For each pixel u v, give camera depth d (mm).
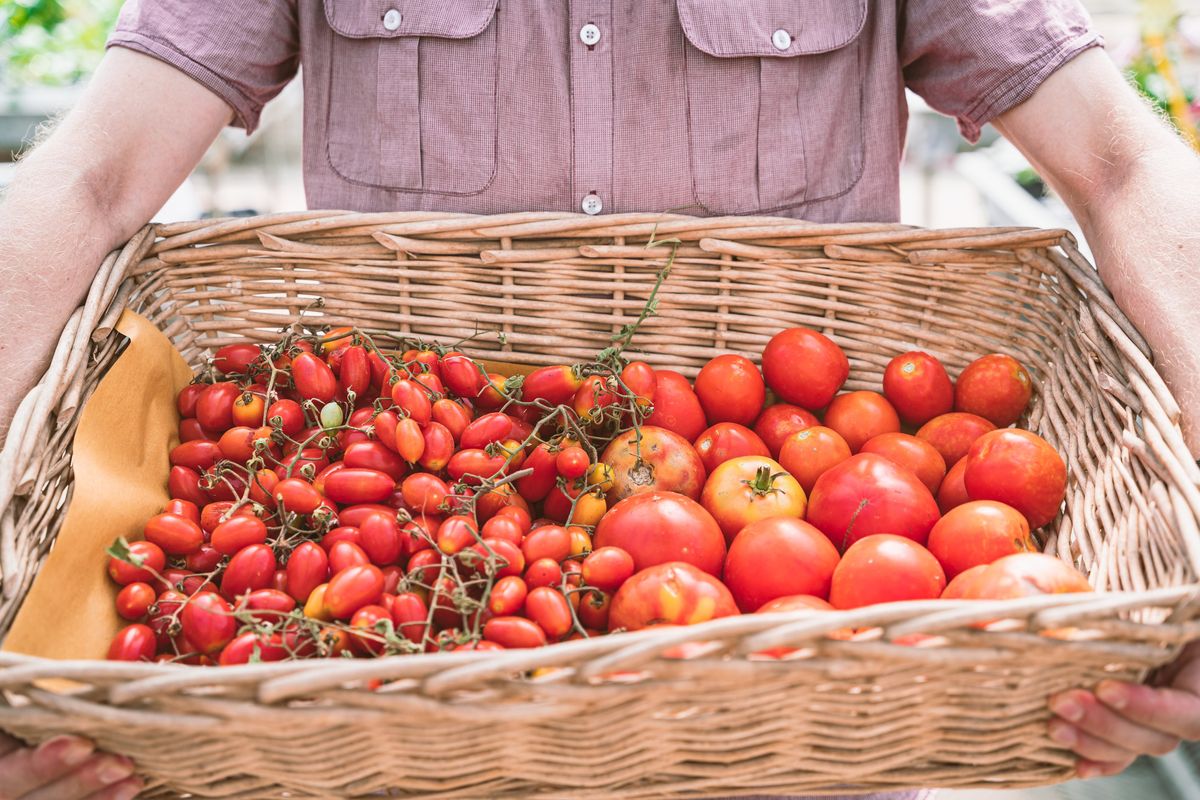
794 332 1396
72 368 1207
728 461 1305
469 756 901
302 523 1200
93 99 1335
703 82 1438
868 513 1188
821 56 1460
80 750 856
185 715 837
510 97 1448
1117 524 1126
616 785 940
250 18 1398
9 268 1220
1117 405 1204
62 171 1287
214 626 1043
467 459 1221
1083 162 1328
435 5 1426
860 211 1519
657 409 1378
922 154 3650
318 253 1437
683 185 1479
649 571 1088
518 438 1319
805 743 925
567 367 1352
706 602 1055
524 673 993
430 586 1109
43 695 834
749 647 842
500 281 1462
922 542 1188
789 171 1483
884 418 1385
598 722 873
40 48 3275
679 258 1445
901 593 1051
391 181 1495
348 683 876
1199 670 916
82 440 1181
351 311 1469
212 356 1482
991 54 1357
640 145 1465
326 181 1529
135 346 1295
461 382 1331
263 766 899
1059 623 845
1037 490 1197
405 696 839
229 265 1459
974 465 1232
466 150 1467
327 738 870
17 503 1119
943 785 984
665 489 1292
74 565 1093
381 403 1306
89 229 1297
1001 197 2850
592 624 1137
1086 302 1329
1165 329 1191
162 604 1109
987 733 935
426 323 1451
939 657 847
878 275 1454
